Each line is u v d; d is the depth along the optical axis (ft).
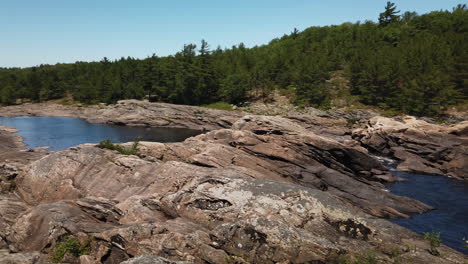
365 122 253.03
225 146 105.60
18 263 46.75
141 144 103.45
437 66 267.80
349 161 119.24
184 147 106.52
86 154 83.25
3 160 92.99
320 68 341.62
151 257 35.86
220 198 57.21
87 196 72.74
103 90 398.21
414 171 133.08
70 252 48.55
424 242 48.39
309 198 56.44
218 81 373.40
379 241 47.09
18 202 72.02
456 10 425.69
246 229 44.60
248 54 462.19
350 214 53.21
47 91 430.61
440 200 96.73
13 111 346.33
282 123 134.00
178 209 57.98
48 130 231.91
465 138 147.33
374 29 428.97
